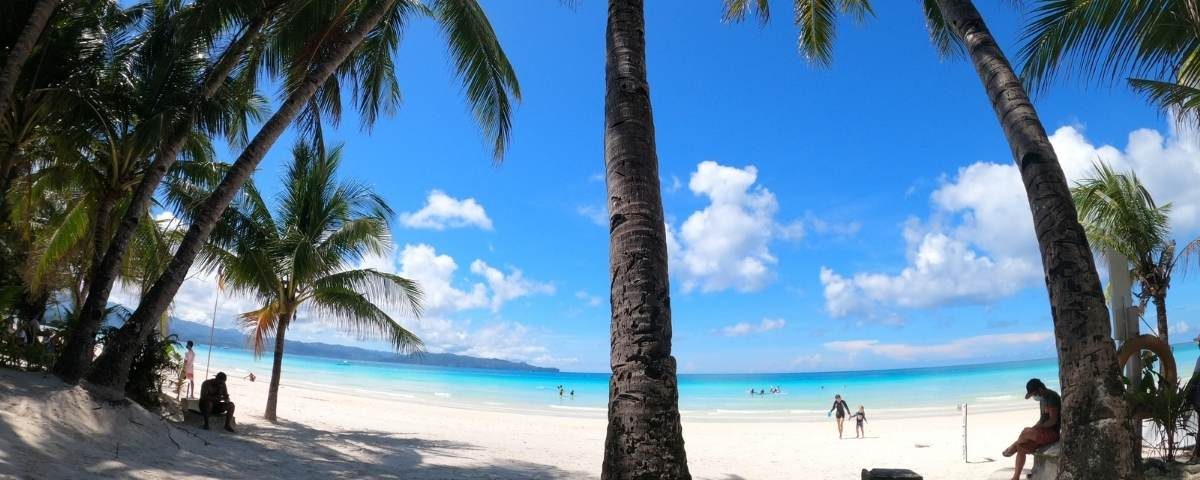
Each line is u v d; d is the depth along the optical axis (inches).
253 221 549.6
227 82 506.6
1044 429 300.4
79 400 337.1
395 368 6087.6
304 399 1203.2
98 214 469.1
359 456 465.7
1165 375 289.0
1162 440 295.3
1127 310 312.3
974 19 246.4
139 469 287.6
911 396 2578.7
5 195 500.7
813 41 470.6
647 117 202.1
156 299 389.4
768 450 757.3
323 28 489.1
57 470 253.0
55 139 476.7
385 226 644.1
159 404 473.7
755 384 4131.4
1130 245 579.5
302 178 634.8
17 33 413.4
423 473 410.9
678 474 164.1
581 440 849.5
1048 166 192.7
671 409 169.2
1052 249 181.8
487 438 781.3
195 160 618.8
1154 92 329.7
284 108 438.6
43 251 546.6
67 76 449.4
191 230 405.1
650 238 182.4
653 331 173.3
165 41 435.5
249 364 3791.8
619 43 213.6
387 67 595.5
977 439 766.5
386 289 624.1
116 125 478.6
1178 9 275.4
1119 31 275.6
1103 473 159.5
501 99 564.1
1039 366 4259.4
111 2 515.2
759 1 479.2
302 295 633.6
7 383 325.4
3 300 405.7
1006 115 211.5
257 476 327.3
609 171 195.6
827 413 1733.5
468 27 543.8
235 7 446.3
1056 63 302.4
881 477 248.2
